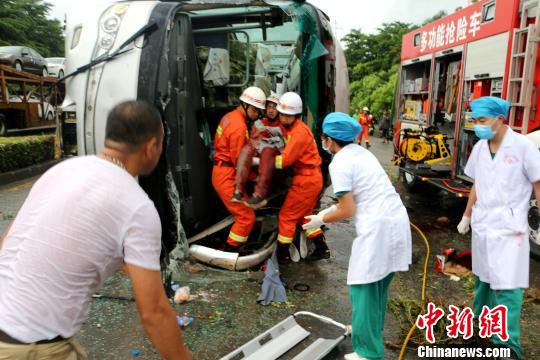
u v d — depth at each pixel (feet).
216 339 10.76
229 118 14.20
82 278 5.18
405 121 30.68
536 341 10.77
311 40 15.81
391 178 33.22
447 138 25.53
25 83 47.93
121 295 12.82
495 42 18.98
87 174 5.32
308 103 17.07
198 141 14.25
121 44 12.65
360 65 111.45
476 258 10.41
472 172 10.82
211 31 15.94
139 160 5.69
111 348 10.28
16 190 28.91
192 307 12.26
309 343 10.50
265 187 13.85
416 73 30.07
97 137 12.90
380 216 8.87
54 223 5.10
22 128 47.73
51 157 38.73
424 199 26.81
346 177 8.88
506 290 9.68
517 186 9.66
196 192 14.32
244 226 14.44
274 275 12.97
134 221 5.19
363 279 8.75
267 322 11.59
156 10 12.78
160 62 12.26
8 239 5.42
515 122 17.62
